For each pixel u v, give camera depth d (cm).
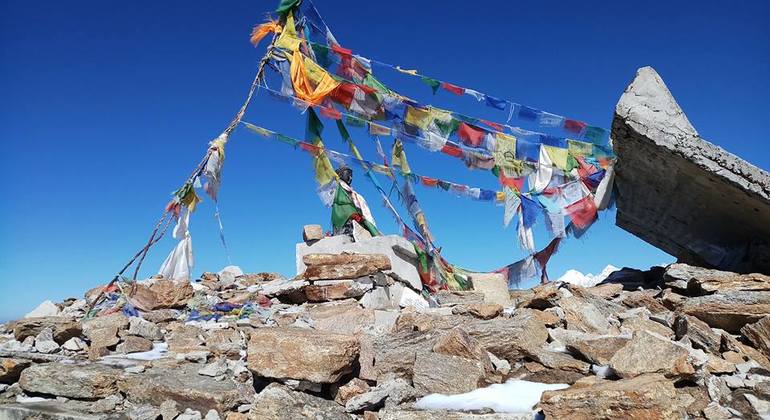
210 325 1098
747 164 943
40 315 1405
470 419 665
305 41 1630
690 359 705
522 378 800
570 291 1073
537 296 1034
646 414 602
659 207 1259
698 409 671
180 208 1386
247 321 1122
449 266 1605
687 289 1059
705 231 1241
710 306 899
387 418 687
